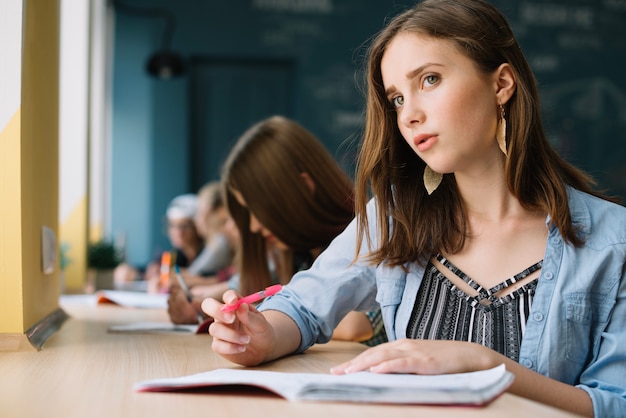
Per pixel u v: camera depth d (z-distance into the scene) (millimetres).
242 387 833
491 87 1056
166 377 942
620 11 6766
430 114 1039
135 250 6348
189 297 1738
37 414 727
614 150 6754
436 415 711
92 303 2312
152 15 6422
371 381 806
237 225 1910
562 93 6738
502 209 1116
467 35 1026
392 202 1178
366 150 1180
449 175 1149
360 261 1238
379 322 1576
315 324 1207
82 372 973
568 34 6738
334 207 1794
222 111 6590
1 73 1197
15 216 1189
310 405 751
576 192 1119
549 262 1071
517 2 6699
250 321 1027
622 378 1022
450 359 890
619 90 6777
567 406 947
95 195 4105
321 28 6574
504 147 1075
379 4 6605
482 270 1119
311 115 6555
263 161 1761
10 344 1173
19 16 1208
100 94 4168
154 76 5816
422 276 1162
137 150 6391
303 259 1848
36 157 1378
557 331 1048
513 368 921
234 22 6523
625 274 1052
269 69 6621
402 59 1049
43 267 1429
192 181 6559
